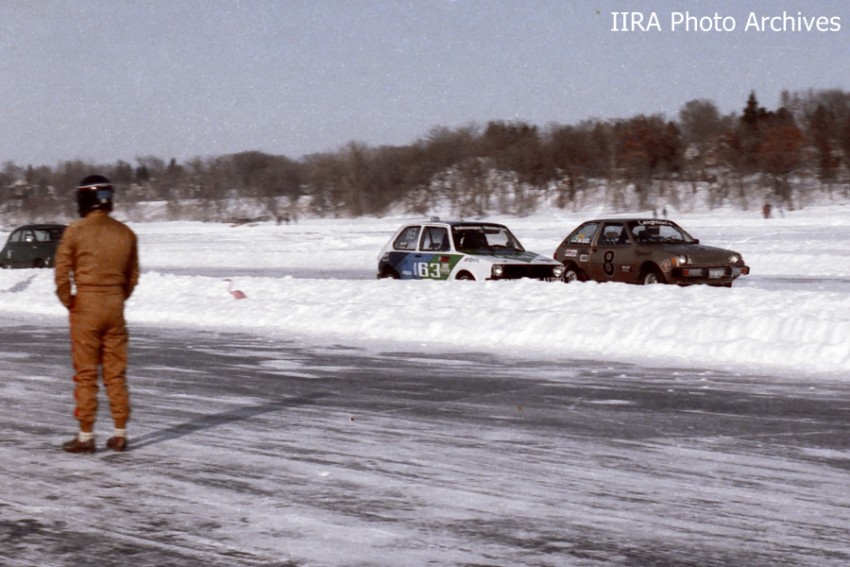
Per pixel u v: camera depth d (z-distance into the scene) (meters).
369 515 18.77
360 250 141.00
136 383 34.59
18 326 53.44
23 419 28.42
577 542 17.16
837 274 87.38
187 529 17.98
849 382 32.84
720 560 16.25
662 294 50.56
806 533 17.61
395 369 37.06
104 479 21.50
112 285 23.73
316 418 28.20
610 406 29.45
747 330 40.00
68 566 16.16
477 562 16.19
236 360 39.84
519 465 22.52
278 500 19.80
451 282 57.59
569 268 67.94
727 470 21.97
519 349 41.53
